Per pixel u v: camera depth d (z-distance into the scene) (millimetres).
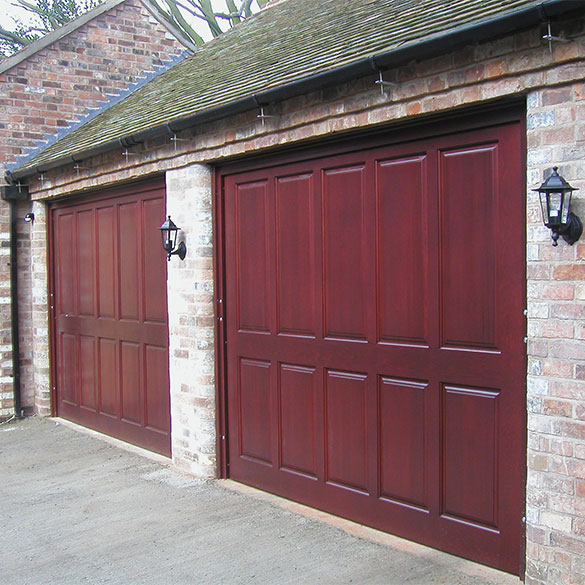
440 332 3881
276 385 4969
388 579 3637
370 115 3977
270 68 5230
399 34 4070
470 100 3484
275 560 3955
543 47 3143
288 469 4926
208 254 5395
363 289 4297
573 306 3090
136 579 3834
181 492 5219
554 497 3193
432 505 3975
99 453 6527
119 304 6883
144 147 5879
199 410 5465
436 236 3869
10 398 8086
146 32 8977
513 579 3547
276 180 4891
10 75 7953
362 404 4348
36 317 8156
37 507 5090
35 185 7824
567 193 3018
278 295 4910
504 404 3602
